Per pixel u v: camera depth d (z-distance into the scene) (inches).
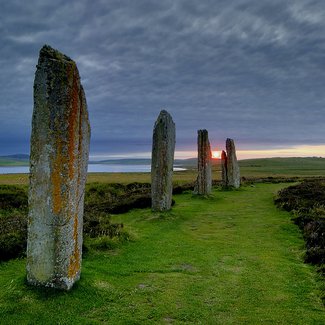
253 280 452.8
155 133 911.7
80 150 396.2
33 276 379.6
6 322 322.0
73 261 386.6
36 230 377.1
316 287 430.6
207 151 1300.4
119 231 649.6
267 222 820.6
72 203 381.1
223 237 682.2
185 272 479.2
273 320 349.7
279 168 5659.5
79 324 326.6
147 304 377.4
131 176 2716.5
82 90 402.9
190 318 351.6
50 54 368.2
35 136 372.5
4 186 1142.3
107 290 397.4
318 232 634.2
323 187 1339.8
